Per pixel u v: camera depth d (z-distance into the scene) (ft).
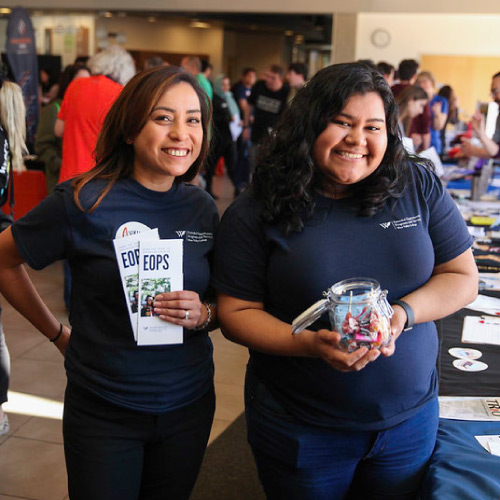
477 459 4.92
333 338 4.14
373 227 4.69
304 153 4.46
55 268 18.34
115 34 49.11
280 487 5.15
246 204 4.83
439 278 4.96
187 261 5.16
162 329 5.04
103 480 5.11
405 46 35.06
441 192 4.94
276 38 59.72
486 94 36.29
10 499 8.16
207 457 9.23
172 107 4.83
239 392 11.28
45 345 12.87
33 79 27.25
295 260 4.64
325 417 4.83
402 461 4.96
